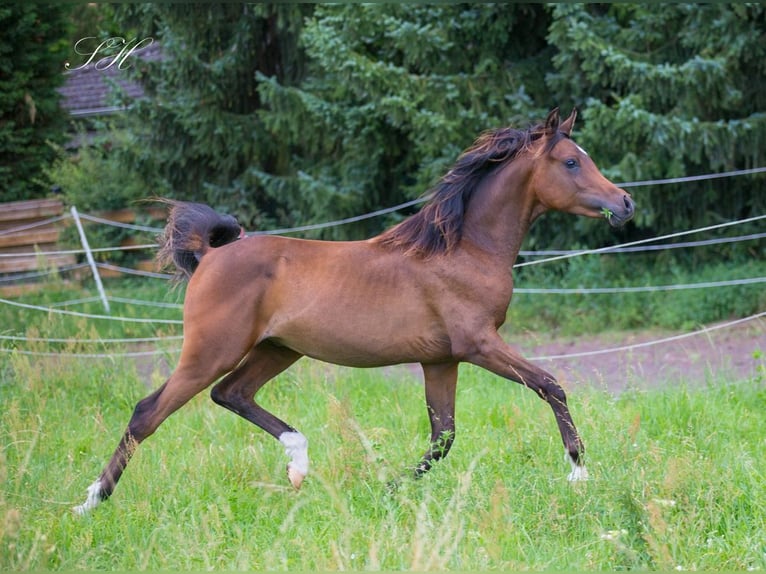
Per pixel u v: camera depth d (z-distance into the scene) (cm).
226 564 511
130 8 1413
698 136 1161
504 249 641
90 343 1022
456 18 1277
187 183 1561
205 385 627
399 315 621
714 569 486
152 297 1516
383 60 1334
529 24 1343
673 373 1030
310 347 632
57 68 1744
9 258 1669
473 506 557
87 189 1712
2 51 1648
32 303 1459
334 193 1367
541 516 544
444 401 664
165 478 631
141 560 503
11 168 1755
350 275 623
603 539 504
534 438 675
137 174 1525
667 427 740
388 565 482
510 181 640
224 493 617
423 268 625
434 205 634
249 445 692
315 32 1257
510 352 623
